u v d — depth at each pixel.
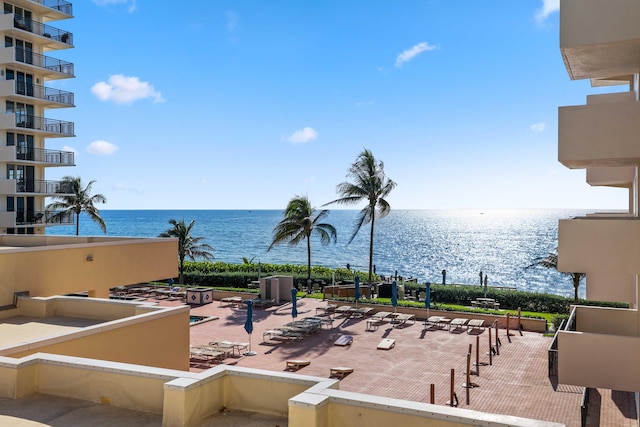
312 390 5.56
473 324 25.98
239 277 40.38
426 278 67.75
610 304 28.77
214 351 20.27
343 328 26.59
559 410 15.54
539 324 26.17
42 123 40.19
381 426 5.14
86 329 10.23
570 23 9.80
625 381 10.08
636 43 9.63
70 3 42.31
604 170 15.90
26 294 14.36
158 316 12.19
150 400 6.43
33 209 40.62
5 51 36.94
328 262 86.31
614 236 9.90
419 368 19.91
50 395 7.00
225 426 5.88
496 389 17.50
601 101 14.92
